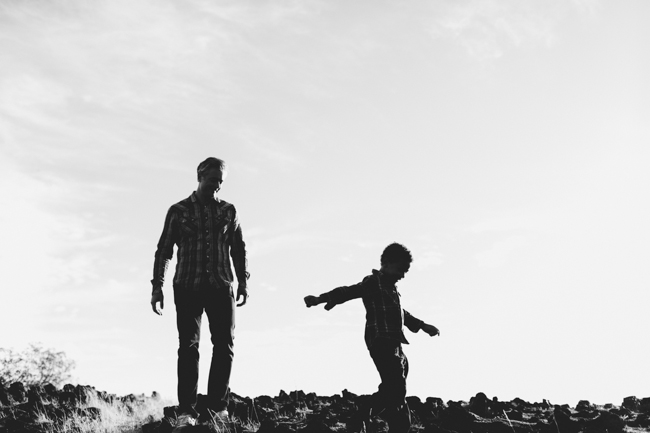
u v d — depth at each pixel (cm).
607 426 620
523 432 600
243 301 680
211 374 638
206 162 678
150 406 834
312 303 551
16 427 683
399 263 570
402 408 527
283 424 667
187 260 651
